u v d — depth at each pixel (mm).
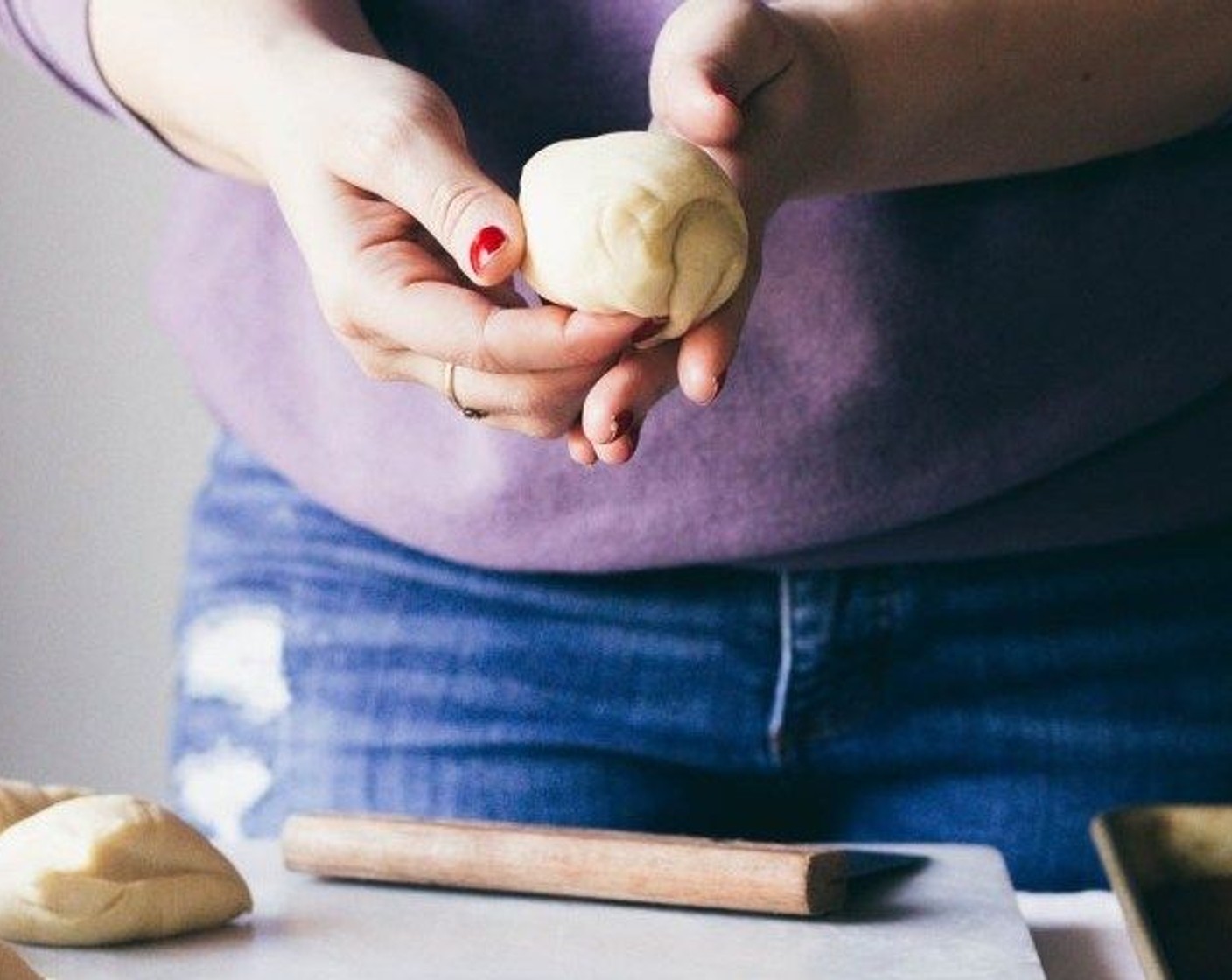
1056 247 1111
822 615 1155
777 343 1103
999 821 1195
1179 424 1151
